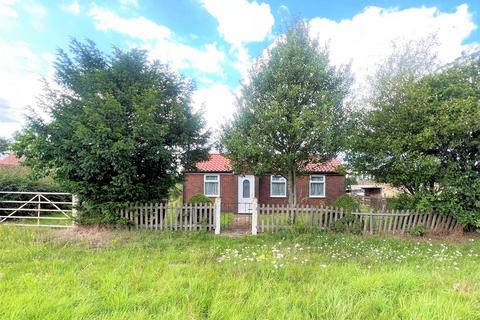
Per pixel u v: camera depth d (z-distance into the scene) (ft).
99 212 30.12
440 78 30.09
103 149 26.50
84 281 13.84
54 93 29.37
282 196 60.08
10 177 40.70
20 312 9.79
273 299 11.44
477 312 10.34
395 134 30.14
